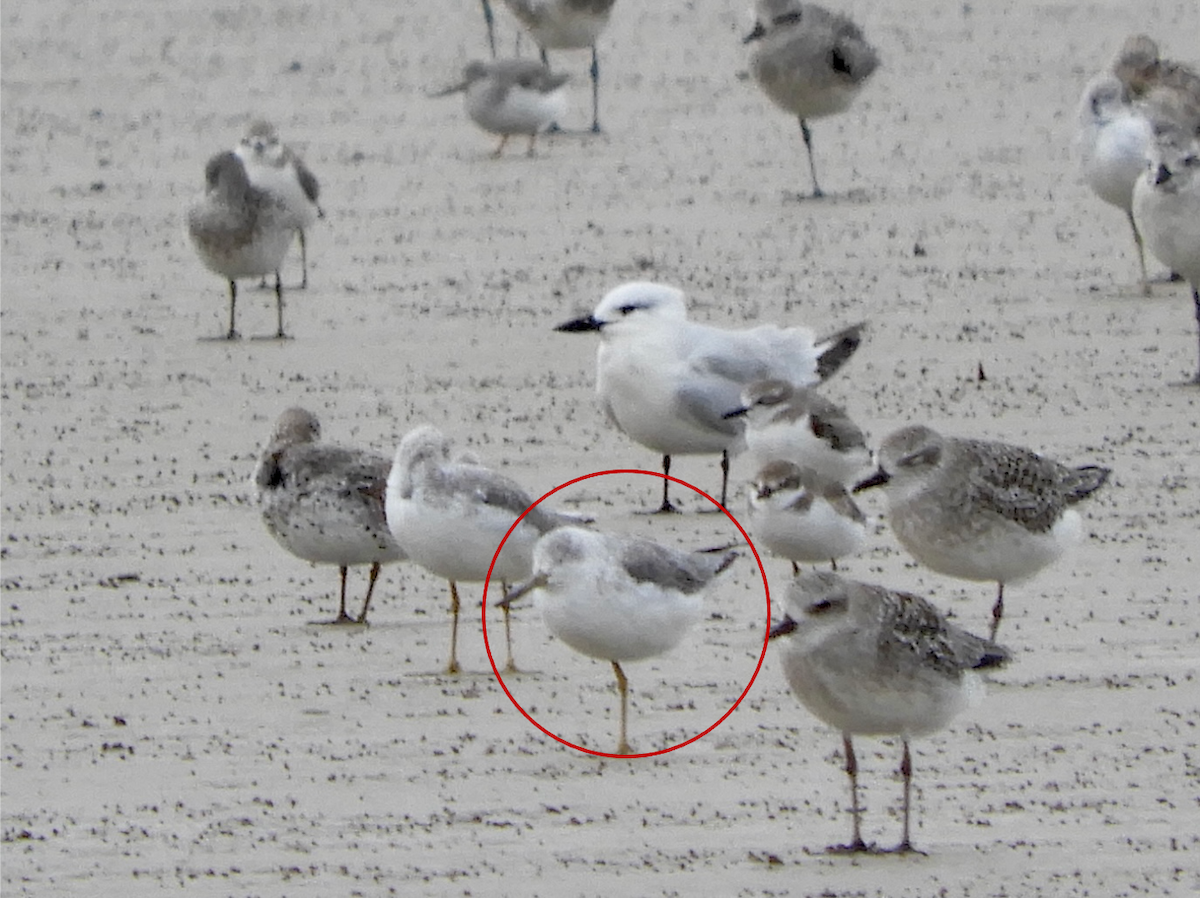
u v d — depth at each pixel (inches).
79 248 1102.4
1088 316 937.5
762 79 1175.6
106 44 1652.3
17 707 535.2
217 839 452.4
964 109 1380.4
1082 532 660.1
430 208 1165.7
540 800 473.7
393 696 542.6
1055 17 1651.1
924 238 1077.1
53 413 826.2
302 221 1016.9
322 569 653.9
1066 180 1197.7
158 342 930.1
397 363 888.9
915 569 639.8
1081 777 481.4
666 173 1237.7
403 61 1581.0
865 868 432.5
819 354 743.7
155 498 724.0
